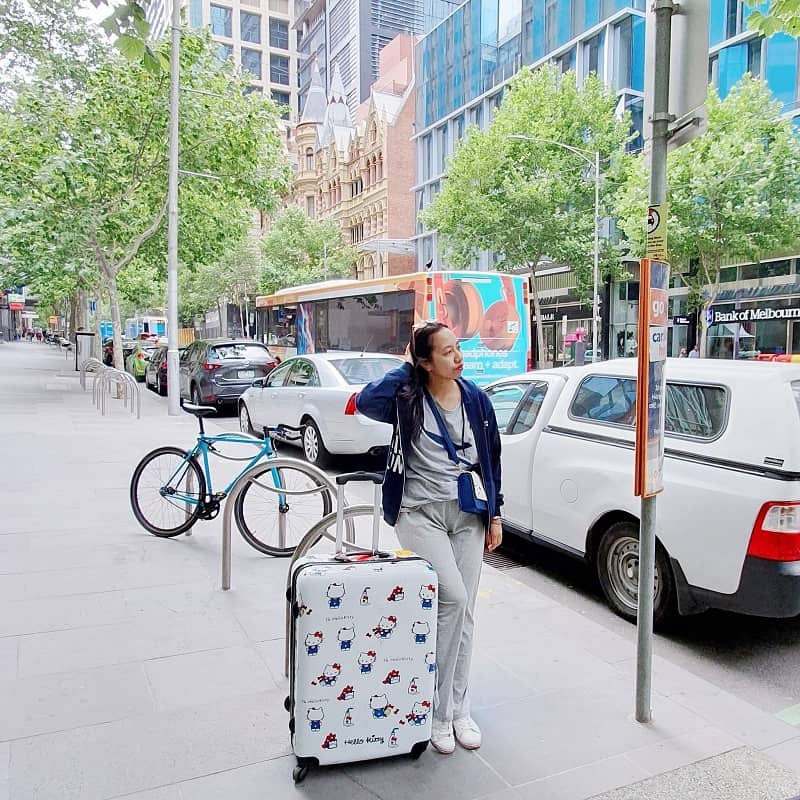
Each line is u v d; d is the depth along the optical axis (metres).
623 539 4.69
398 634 2.68
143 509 6.02
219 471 8.48
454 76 43.06
